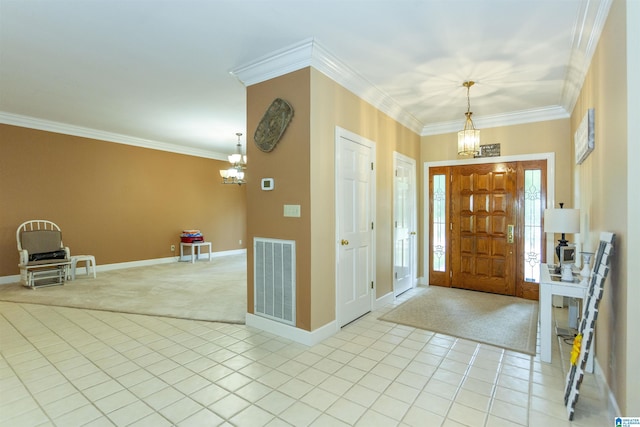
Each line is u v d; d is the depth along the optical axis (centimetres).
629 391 163
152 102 419
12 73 332
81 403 193
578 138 325
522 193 441
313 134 280
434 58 290
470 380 223
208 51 285
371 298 374
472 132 351
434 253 511
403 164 459
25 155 503
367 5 218
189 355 259
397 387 214
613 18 193
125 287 475
